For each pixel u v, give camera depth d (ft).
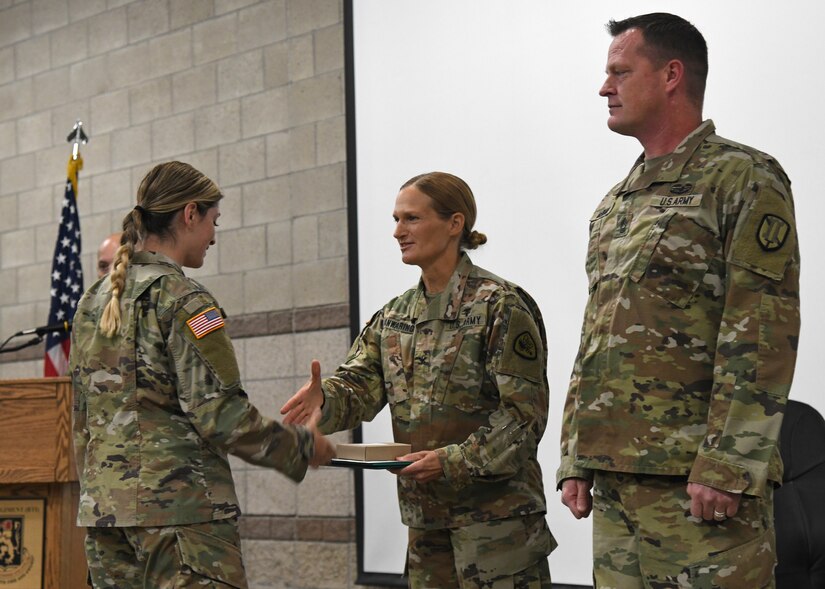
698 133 7.47
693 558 6.87
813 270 12.98
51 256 23.49
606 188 14.99
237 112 20.39
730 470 6.61
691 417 7.04
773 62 13.50
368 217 17.76
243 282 20.03
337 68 18.92
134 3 22.33
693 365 7.08
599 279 7.67
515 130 16.02
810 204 13.07
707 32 14.06
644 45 7.61
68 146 23.35
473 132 16.48
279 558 19.03
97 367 8.27
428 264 9.73
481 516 9.20
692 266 7.11
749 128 13.64
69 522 11.41
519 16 16.10
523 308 9.36
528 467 9.43
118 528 8.16
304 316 19.08
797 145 13.25
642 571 7.08
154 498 7.95
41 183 23.84
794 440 10.33
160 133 21.65
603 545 7.36
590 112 15.25
